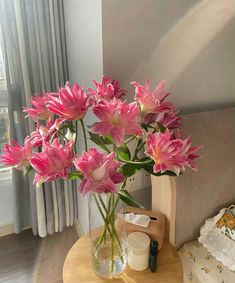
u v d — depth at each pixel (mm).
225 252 1054
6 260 1612
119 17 916
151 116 724
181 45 1066
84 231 1621
